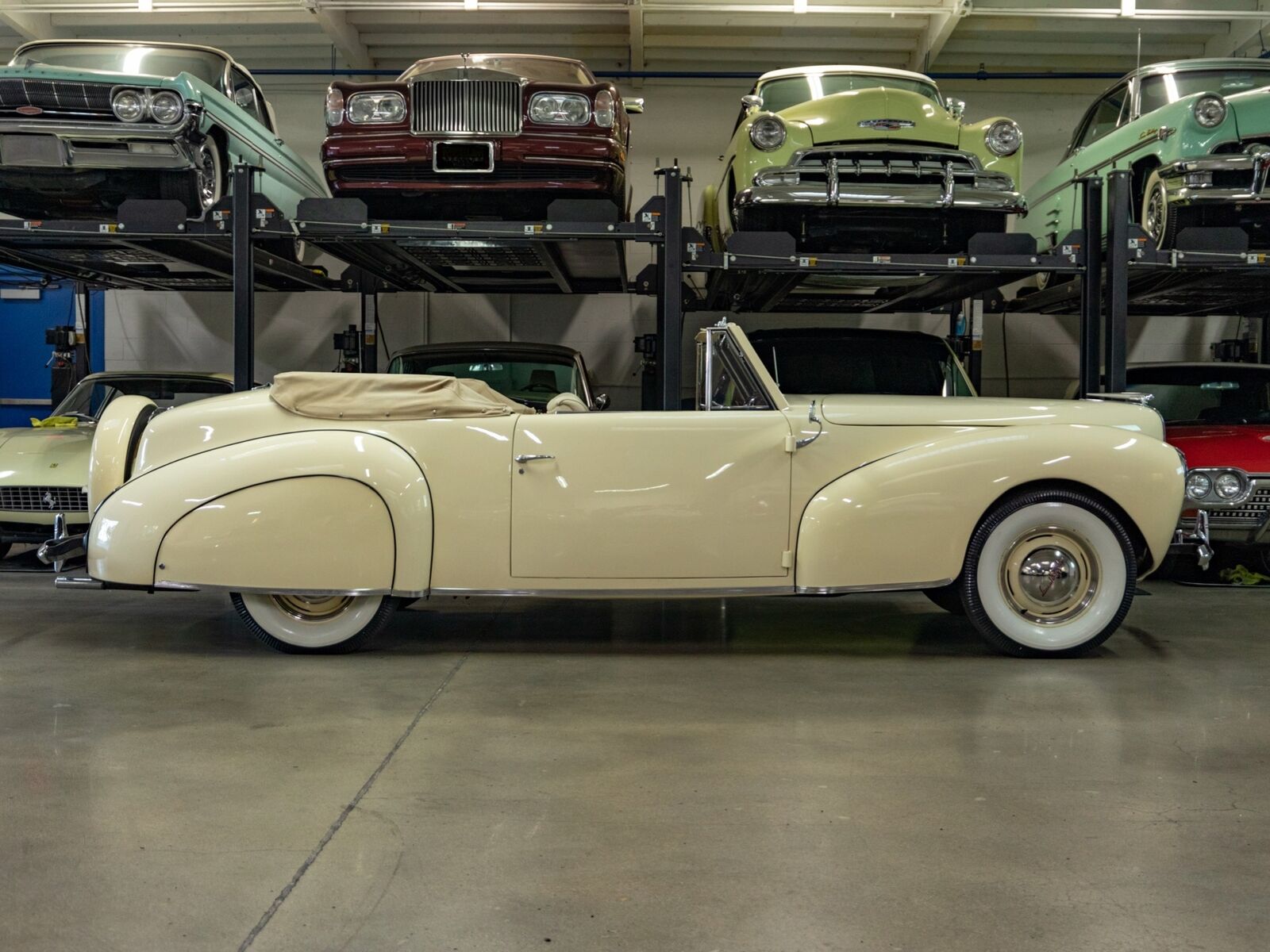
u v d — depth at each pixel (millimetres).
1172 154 6016
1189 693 3699
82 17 9359
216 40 9805
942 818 2500
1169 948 1875
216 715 3361
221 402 4270
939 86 10266
